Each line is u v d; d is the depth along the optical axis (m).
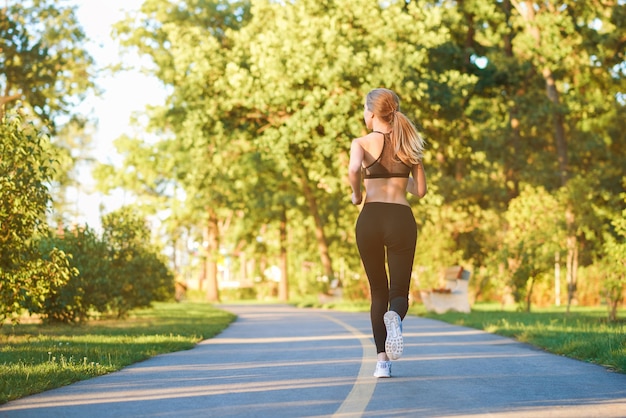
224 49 40.06
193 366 10.70
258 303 64.62
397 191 8.33
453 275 29.88
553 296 45.69
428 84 36.91
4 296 14.92
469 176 46.66
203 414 6.55
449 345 13.73
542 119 49.00
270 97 35.81
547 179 49.97
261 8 40.62
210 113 38.31
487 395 7.33
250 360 11.48
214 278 77.25
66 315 21.92
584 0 47.38
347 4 37.00
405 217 8.27
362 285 55.22
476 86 43.22
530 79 50.59
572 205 39.22
